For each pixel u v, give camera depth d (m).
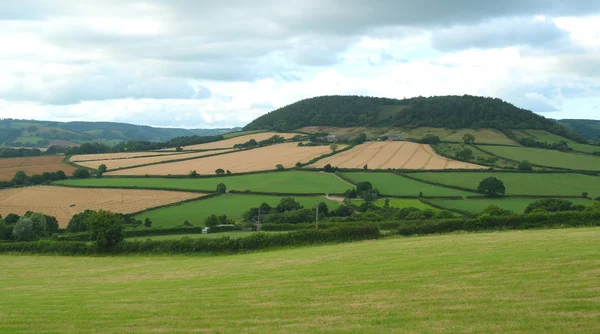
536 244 38.41
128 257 57.00
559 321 18.59
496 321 19.00
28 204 102.06
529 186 111.19
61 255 59.84
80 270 47.47
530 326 18.25
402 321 19.75
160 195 108.12
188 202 102.06
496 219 55.09
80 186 116.94
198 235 72.00
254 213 92.19
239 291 28.20
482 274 27.81
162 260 53.28
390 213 86.88
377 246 47.19
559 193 104.56
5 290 35.34
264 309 23.11
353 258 39.69
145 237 71.81
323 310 22.20
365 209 94.06
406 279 28.17
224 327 20.44
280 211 93.00
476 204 95.75
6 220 84.75
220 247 55.91
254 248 55.09
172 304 25.50
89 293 31.33
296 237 55.38
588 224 52.69
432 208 92.31
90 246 59.88
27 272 47.22
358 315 21.05
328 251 46.78
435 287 25.45
